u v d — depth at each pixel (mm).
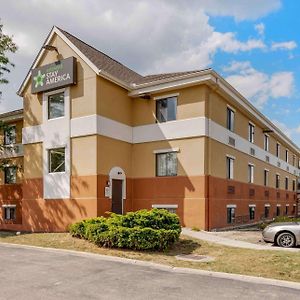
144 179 20797
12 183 27203
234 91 21688
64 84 19797
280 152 37281
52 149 20531
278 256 11289
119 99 20562
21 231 21203
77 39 22578
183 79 19438
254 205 26922
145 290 7941
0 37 23391
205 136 19047
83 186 18875
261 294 7781
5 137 27891
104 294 7598
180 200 19438
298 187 45969
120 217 13750
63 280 8719
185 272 9906
